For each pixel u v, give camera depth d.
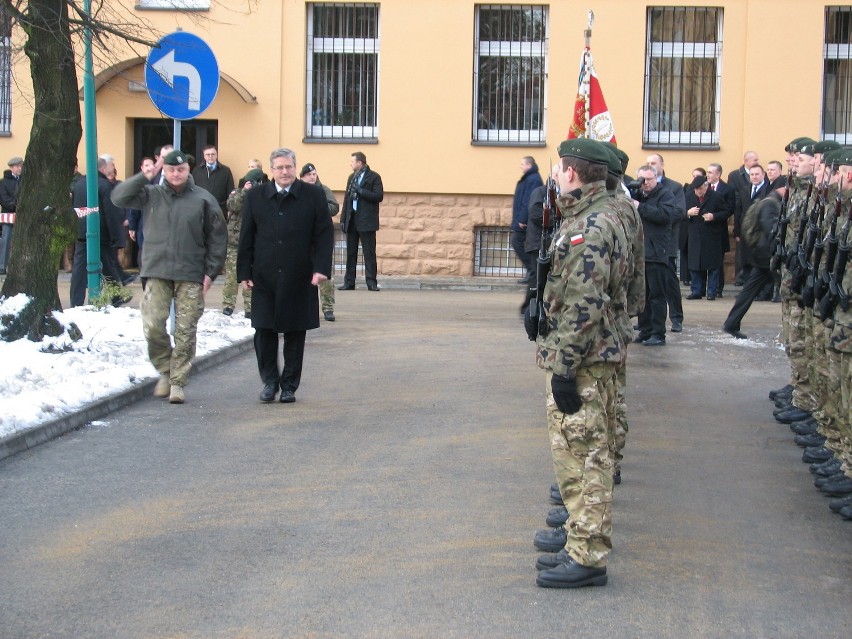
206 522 6.10
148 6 20.36
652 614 4.87
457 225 20.80
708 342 12.88
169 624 4.72
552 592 5.12
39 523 6.05
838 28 20.50
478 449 7.73
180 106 10.63
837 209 6.67
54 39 10.54
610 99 20.55
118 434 8.07
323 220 9.12
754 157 18.67
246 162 20.80
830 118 20.67
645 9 20.39
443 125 20.66
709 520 6.27
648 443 8.06
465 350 11.99
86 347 10.29
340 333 13.23
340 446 7.80
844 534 6.05
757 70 20.45
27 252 10.38
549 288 5.18
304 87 20.73
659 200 12.39
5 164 20.56
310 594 5.07
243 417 8.70
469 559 5.54
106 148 20.62
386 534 5.91
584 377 5.17
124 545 5.72
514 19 20.67
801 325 8.47
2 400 8.11
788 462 7.58
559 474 5.23
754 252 12.27
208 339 11.80
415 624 4.73
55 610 4.88
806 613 4.91
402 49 20.61
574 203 5.27
